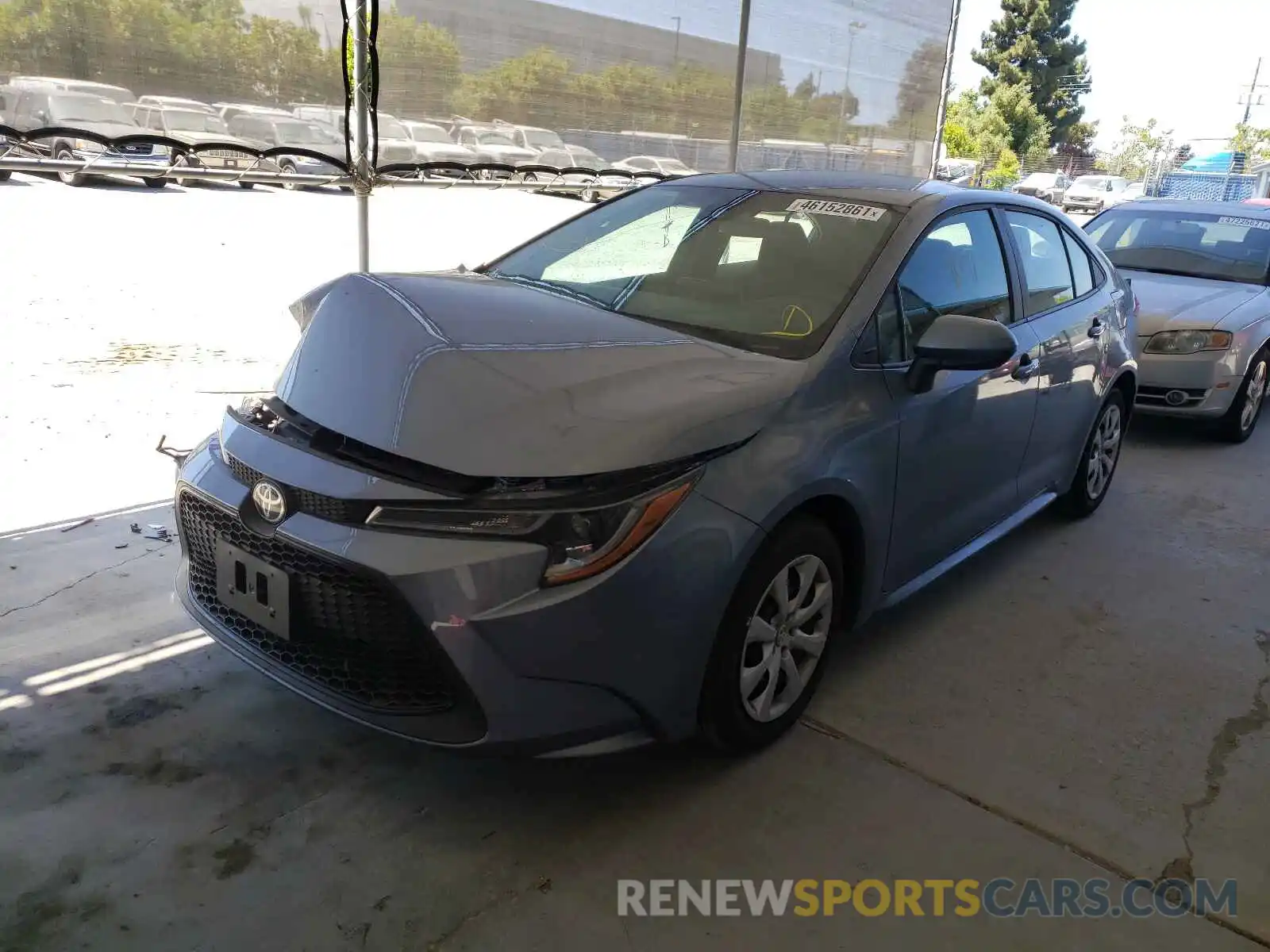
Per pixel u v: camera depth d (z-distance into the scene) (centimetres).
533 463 224
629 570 227
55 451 474
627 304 320
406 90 566
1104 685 343
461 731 228
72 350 660
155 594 350
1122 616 398
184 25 467
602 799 264
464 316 276
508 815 255
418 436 232
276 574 240
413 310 275
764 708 278
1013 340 289
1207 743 311
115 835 237
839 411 280
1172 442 683
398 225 1277
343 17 511
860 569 304
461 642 219
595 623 225
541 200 1541
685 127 741
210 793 254
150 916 214
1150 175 3666
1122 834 265
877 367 298
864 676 338
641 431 235
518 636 220
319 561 231
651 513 230
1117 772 292
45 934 207
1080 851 257
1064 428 437
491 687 222
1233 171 3638
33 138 437
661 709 244
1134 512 526
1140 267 750
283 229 1215
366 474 232
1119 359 477
